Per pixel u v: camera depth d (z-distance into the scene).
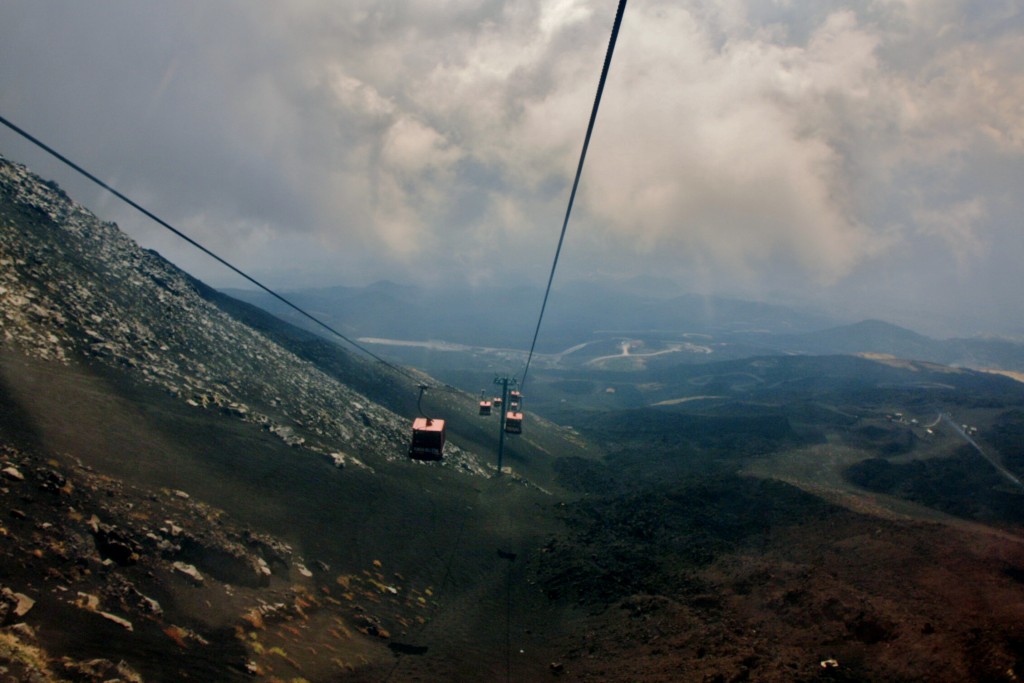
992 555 36.22
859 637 26.88
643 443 142.12
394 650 28.52
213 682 18.22
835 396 199.38
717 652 28.00
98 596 20.03
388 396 104.69
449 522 54.38
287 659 22.52
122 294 60.69
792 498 60.62
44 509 22.61
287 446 51.16
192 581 24.30
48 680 14.32
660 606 37.56
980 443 112.06
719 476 76.06
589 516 67.94
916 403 171.25
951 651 22.55
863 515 50.34
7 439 27.50
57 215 69.12
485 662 30.12
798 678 22.45
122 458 33.12
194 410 47.78
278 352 83.81
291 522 38.09
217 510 32.81
